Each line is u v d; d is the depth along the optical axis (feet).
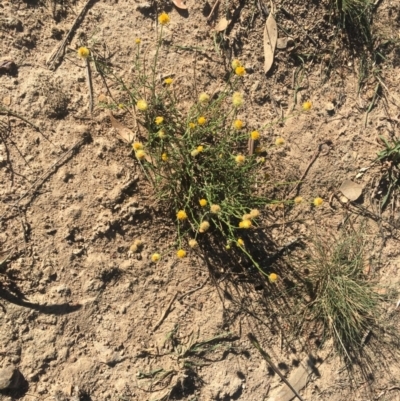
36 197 1.94
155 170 1.95
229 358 2.09
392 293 2.22
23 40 1.97
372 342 2.21
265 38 2.16
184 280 2.07
